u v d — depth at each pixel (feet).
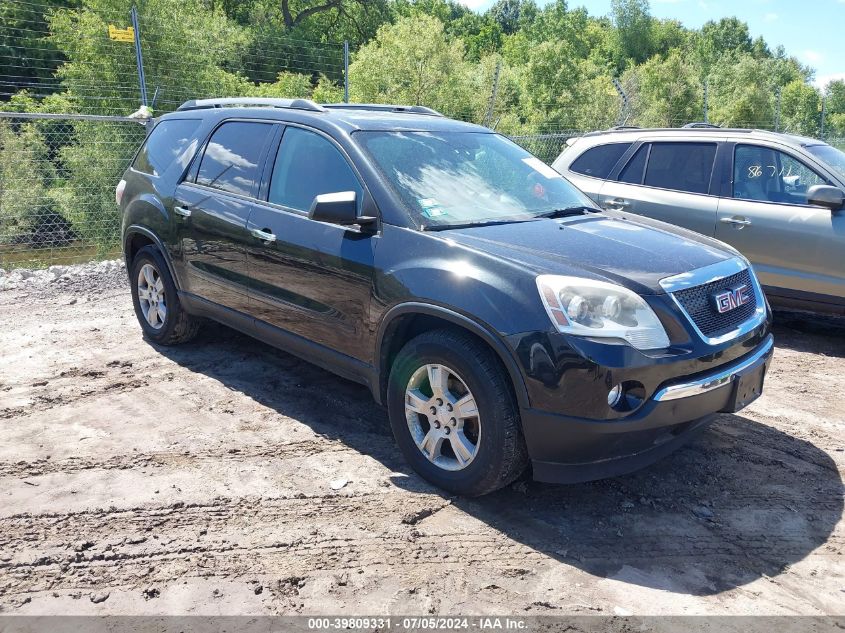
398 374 11.60
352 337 12.44
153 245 17.70
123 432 13.48
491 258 10.67
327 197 11.66
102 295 24.22
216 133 16.26
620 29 260.21
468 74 84.02
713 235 21.27
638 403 9.95
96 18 60.95
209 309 16.06
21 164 46.50
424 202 12.25
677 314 10.34
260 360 17.56
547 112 93.76
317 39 152.66
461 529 10.50
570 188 15.20
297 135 14.16
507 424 10.32
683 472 12.46
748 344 11.38
